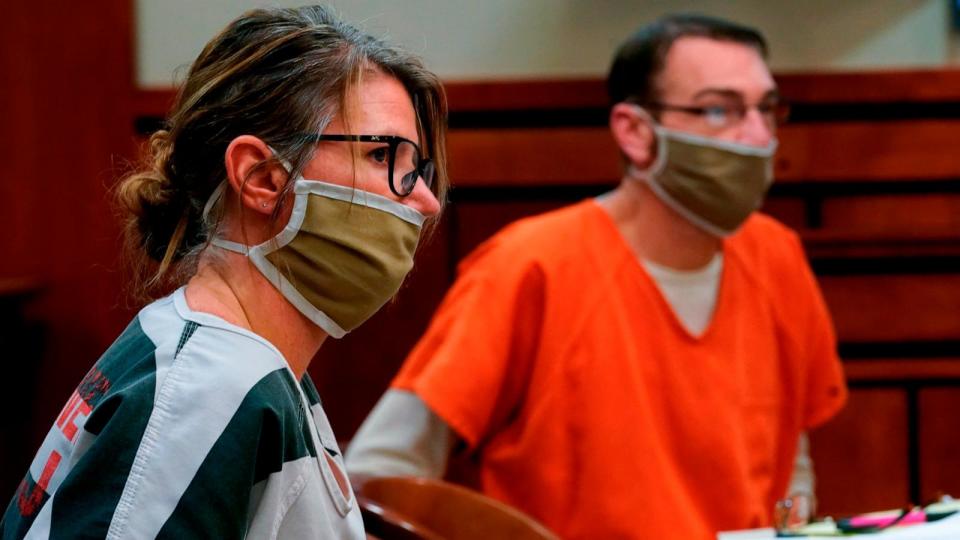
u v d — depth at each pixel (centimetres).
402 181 420
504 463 776
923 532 527
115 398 379
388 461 748
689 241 802
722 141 791
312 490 397
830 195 1198
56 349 1185
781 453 837
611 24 1166
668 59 802
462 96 1163
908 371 1169
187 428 372
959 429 1171
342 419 1180
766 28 1177
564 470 761
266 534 384
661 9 1167
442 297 1184
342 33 423
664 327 785
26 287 1134
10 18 1176
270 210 408
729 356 798
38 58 1179
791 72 1179
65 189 1185
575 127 1189
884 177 1191
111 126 1179
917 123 1188
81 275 1186
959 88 1172
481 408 758
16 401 1158
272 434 383
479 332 765
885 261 1162
